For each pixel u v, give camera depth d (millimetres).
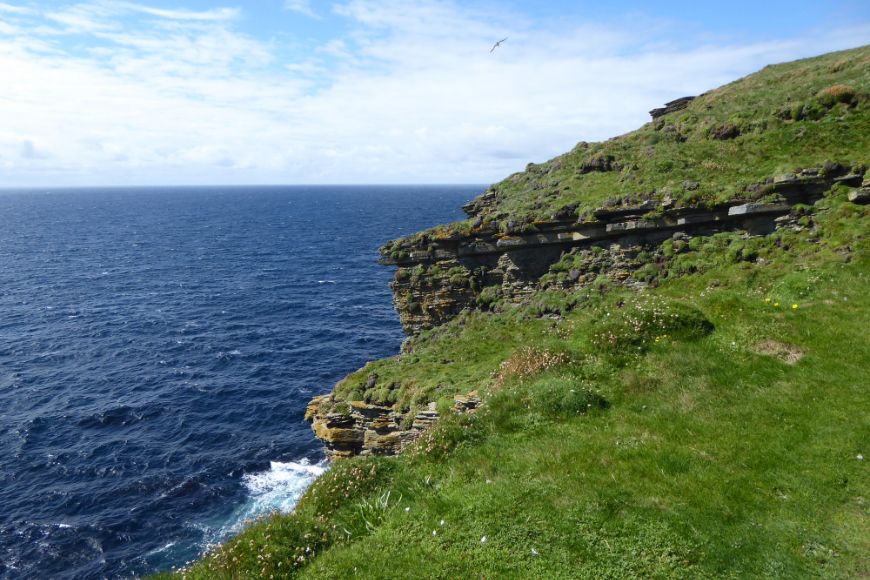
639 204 27984
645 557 9398
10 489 36250
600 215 28781
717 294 19375
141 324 72188
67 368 57000
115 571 29109
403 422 22297
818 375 14109
